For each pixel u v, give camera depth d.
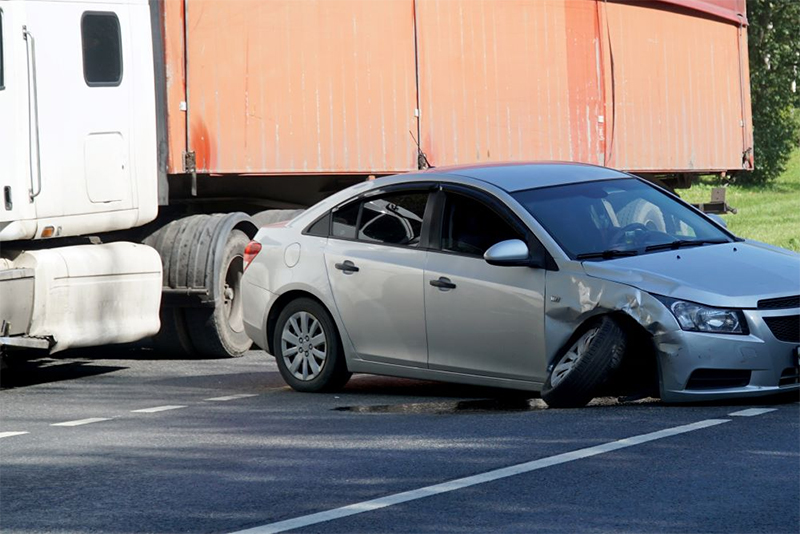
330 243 13.77
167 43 18.44
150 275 17.09
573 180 13.12
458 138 24.09
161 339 18.53
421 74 23.28
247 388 14.77
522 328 12.12
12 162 15.00
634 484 8.56
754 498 8.05
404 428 11.22
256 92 19.97
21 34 15.14
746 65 34.09
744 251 12.37
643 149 29.58
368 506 8.28
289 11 20.58
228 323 18.52
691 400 11.34
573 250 12.09
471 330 12.49
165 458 10.33
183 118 18.67
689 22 31.38
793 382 11.37
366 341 13.32
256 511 8.30
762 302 11.35
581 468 9.12
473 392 13.50
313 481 9.15
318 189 22.17
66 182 15.66
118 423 12.35
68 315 15.66
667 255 12.06
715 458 9.23
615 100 28.55
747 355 11.16
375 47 22.33
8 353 15.78
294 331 14.02
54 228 15.50
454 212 12.90
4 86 14.99
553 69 26.56
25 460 10.55
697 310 11.27
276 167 20.33
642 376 11.92
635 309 11.45
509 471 9.13
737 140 33.75
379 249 13.34
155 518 8.23
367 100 22.14
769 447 9.52
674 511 7.82
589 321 11.82
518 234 12.38
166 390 14.91
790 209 57.12
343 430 11.28
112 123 16.41
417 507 8.20
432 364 12.85
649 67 29.80
